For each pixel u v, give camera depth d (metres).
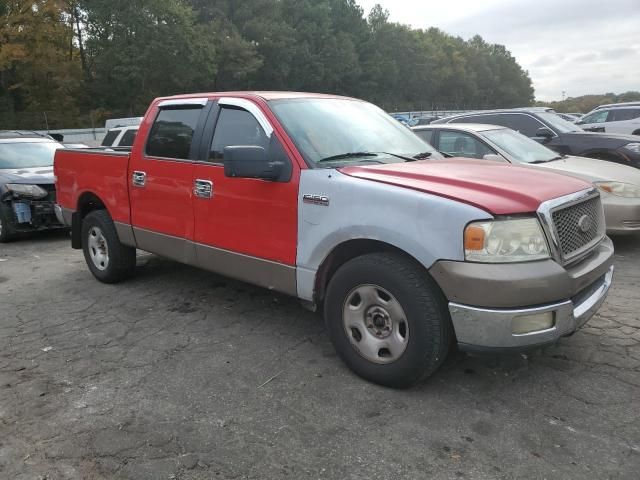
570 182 3.66
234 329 4.57
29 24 35.66
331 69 66.81
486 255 3.02
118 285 5.84
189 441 3.00
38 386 3.64
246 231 4.14
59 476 2.72
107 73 42.47
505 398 3.38
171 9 41.06
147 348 4.22
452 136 7.99
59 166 6.29
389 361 3.44
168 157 4.82
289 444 2.96
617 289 5.42
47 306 5.25
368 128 4.51
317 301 3.88
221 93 4.57
